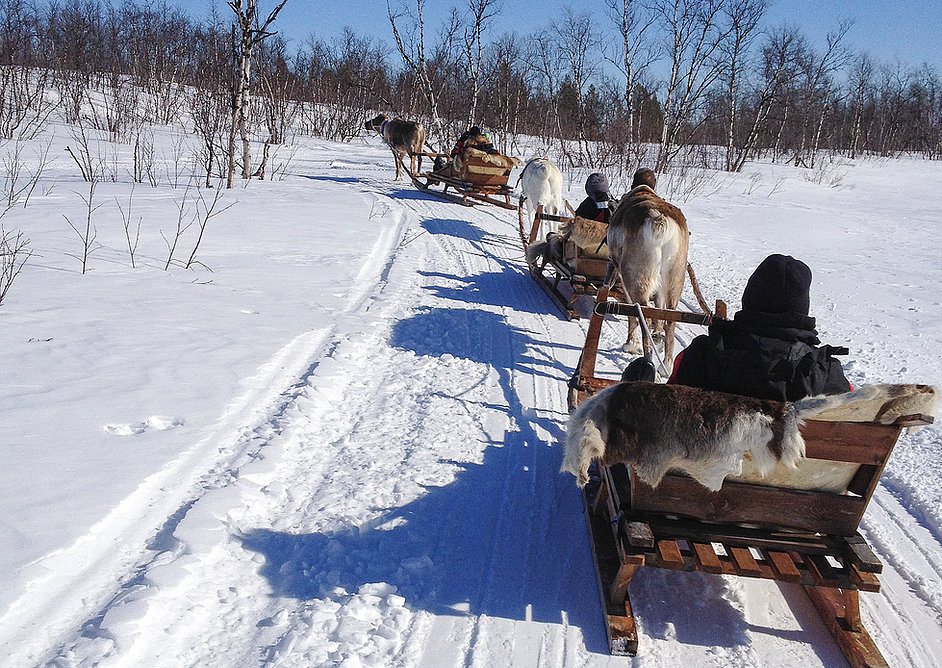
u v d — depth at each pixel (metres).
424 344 7.14
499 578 3.68
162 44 46.28
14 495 3.67
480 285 9.70
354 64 45.56
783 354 3.20
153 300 7.46
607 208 9.05
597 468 4.65
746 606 3.61
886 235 16.06
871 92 63.62
